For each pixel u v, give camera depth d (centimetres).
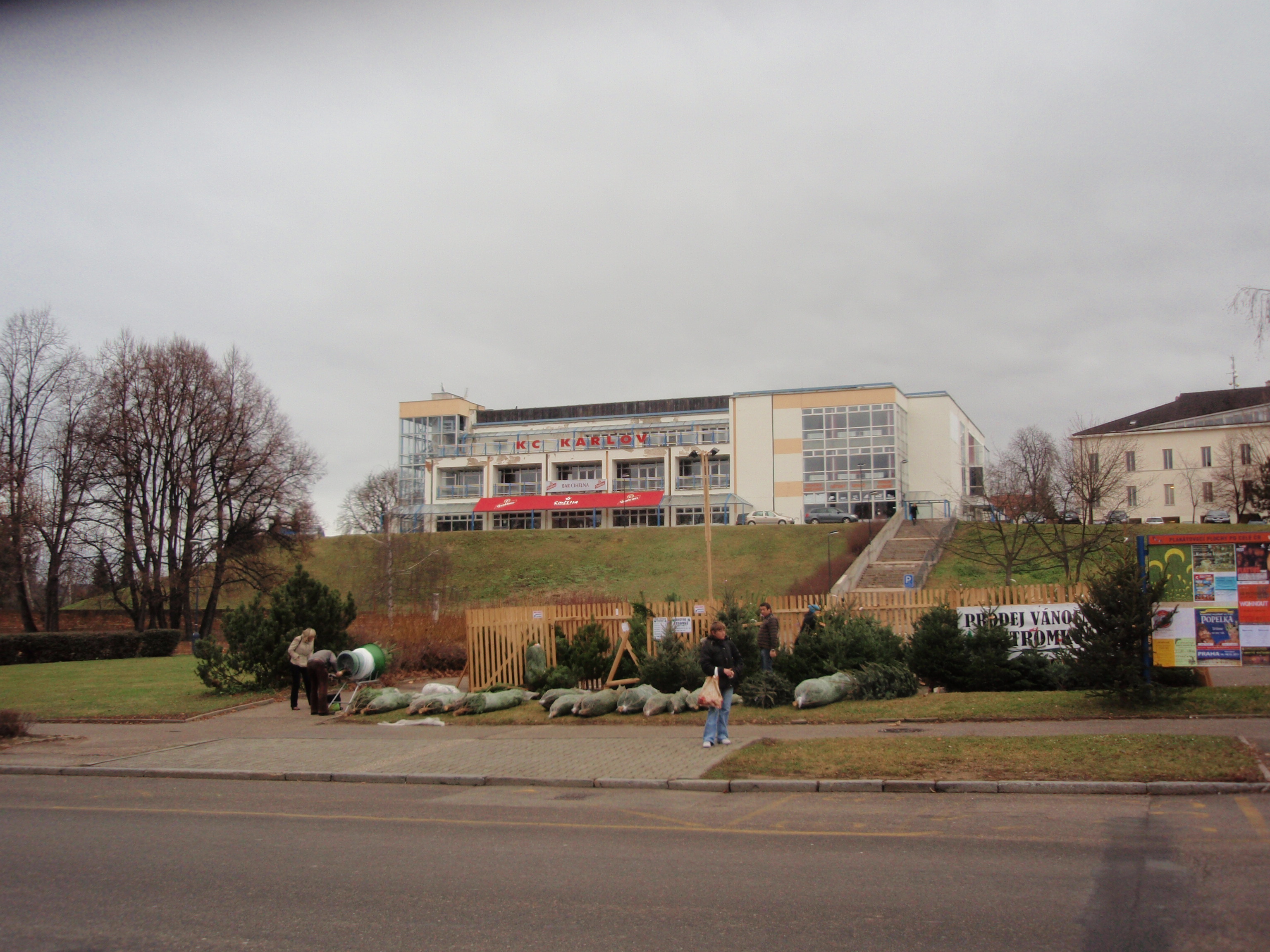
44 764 1303
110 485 4375
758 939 538
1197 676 1473
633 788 1034
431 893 651
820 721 1388
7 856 786
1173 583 1392
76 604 6062
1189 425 8662
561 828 853
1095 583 1376
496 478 8956
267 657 2092
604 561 6531
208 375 4603
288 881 691
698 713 1511
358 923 589
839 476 8000
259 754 1342
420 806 978
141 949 553
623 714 1528
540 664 1838
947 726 1282
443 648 2450
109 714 1841
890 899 605
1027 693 1517
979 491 8506
